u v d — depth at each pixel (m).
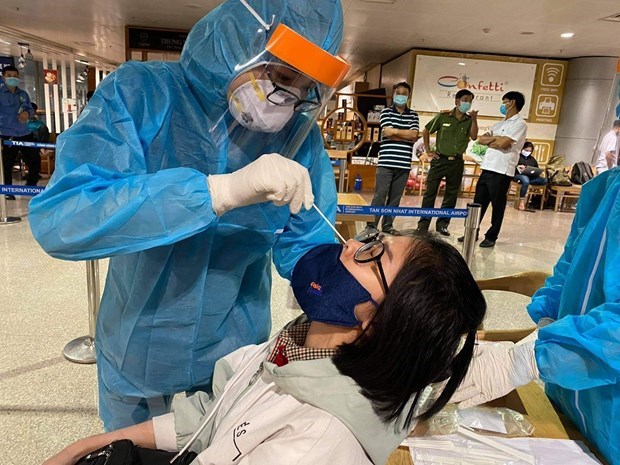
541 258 4.77
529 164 8.08
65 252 0.88
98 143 0.90
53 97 12.96
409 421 0.80
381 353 0.73
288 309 3.10
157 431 1.02
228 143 1.04
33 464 1.67
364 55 9.90
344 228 3.52
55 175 0.90
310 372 0.76
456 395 1.02
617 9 5.76
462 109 5.18
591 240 1.05
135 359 1.09
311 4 0.93
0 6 7.10
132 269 1.03
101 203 0.84
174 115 1.00
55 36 9.55
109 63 13.33
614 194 1.00
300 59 0.85
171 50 8.46
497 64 8.93
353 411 0.73
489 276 4.12
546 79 9.10
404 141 5.12
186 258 1.00
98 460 0.91
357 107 9.87
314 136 1.22
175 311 1.04
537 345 0.98
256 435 0.79
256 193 0.85
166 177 0.86
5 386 2.11
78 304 2.99
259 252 1.10
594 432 1.05
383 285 0.75
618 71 1.18
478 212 2.34
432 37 7.82
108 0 6.66
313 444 0.72
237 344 1.16
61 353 2.40
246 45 0.89
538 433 1.12
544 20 6.44
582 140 8.97
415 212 2.83
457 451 1.04
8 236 4.48
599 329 0.88
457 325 0.73
